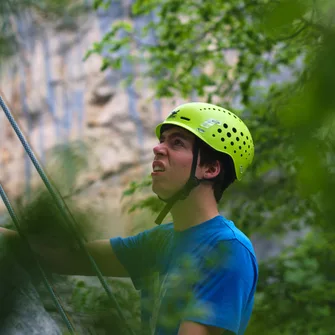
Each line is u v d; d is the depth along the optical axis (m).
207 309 2.66
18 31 3.12
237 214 8.87
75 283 2.94
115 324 2.06
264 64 9.22
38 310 2.86
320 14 1.74
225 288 2.86
